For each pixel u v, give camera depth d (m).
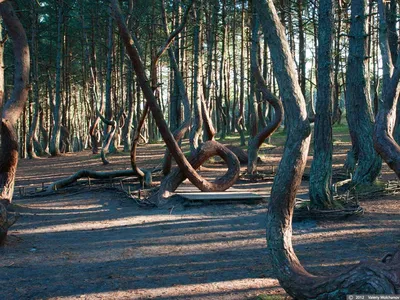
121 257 6.28
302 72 22.05
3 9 9.50
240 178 14.22
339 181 11.88
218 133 36.06
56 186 13.11
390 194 10.51
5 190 9.87
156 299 4.59
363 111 11.13
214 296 4.62
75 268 5.78
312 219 8.06
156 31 28.77
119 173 13.70
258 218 8.70
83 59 33.81
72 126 44.38
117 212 9.79
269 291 4.70
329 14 8.21
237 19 27.62
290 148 3.69
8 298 4.72
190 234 7.59
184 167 10.73
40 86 37.62
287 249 3.73
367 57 11.05
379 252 6.13
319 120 8.48
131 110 27.42
